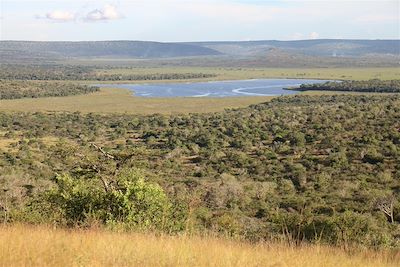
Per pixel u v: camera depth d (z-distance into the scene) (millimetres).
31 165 57469
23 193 30656
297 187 45625
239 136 82875
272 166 57500
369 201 34625
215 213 25500
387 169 51875
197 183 44094
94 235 8539
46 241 7625
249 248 7664
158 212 12352
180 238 8367
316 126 83625
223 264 6586
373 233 13156
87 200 12797
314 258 7086
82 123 108188
